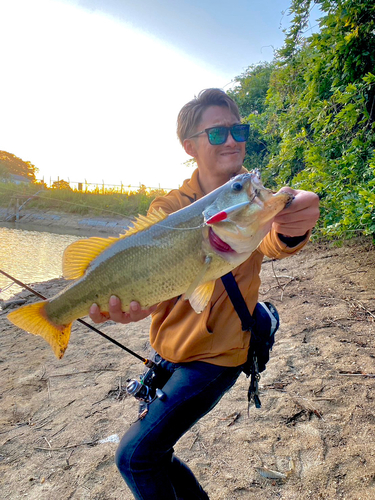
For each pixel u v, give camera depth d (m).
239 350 1.89
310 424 2.85
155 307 2.03
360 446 2.53
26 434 3.42
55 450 3.17
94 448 3.14
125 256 2.01
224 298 1.93
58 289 8.42
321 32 7.02
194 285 1.80
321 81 7.23
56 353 2.22
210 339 1.87
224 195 1.80
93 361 4.77
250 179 1.73
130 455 1.65
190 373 1.83
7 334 6.14
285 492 2.35
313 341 4.03
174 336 1.96
